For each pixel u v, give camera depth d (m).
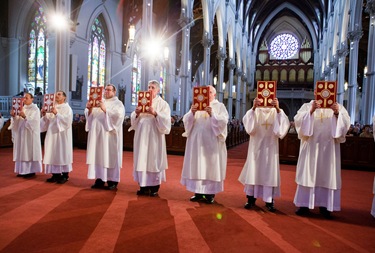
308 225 4.30
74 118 17.05
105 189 5.98
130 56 24.94
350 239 3.81
